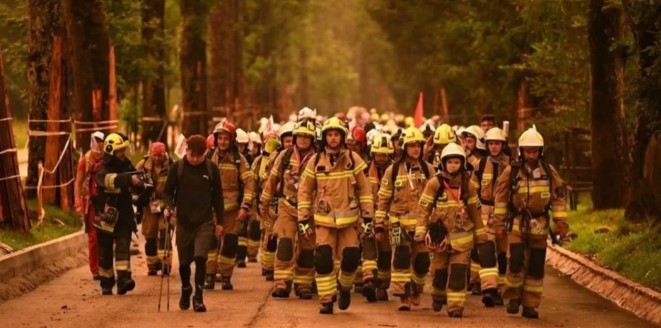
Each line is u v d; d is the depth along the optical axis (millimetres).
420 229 24672
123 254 28453
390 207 26062
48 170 40594
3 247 29859
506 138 27500
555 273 33594
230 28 95625
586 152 47969
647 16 30625
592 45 41688
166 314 24938
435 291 25266
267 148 33125
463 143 29047
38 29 40656
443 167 24641
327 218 25109
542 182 24500
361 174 25328
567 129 49250
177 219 25719
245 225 34594
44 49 40812
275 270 27906
